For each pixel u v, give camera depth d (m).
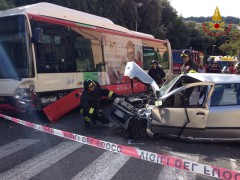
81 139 5.61
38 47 8.98
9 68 8.98
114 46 12.82
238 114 6.85
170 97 7.11
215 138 6.95
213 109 6.86
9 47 8.97
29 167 5.56
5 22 8.98
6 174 5.22
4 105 9.27
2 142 7.17
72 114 10.69
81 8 30.91
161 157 4.30
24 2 26.80
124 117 7.72
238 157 6.39
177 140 7.41
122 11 40.47
